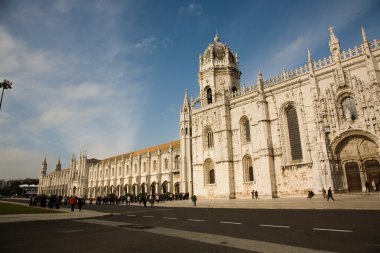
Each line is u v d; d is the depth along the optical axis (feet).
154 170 319.47
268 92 179.93
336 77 147.64
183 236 51.39
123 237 52.19
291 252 36.17
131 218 92.53
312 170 152.87
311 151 154.40
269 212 93.81
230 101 206.69
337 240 42.16
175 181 288.51
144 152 358.84
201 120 225.15
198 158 222.48
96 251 40.47
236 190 192.75
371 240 41.19
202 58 242.58
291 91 168.45
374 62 136.56
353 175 142.72
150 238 50.29
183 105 264.31
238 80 235.61
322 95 151.84
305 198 145.18
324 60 155.33
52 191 573.33
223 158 199.41
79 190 447.01
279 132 170.40
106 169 409.69
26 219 88.63
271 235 48.88
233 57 241.55
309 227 55.57
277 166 169.07
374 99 133.49
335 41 151.23
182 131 260.01
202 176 216.74
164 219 85.56
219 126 209.05
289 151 166.40
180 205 167.02
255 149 183.21
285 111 171.73
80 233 58.65
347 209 89.25
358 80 140.15
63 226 71.41
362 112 137.39
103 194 403.75
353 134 140.15
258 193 177.47
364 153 138.92
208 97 232.73
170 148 295.48
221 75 229.66
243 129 197.06
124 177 366.02
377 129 131.03
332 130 146.10
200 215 94.63
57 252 40.29
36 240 50.49
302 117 160.56
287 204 118.73
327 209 93.66
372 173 136.26
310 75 158.10
